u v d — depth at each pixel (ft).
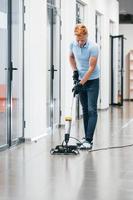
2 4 24.30
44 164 19.85
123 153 22.75
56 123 32.89
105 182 16.74
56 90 33.06
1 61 26.03
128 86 67.97
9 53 23.97
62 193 15.24
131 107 54.44
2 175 17.74
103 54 50.57
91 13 42.45
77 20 38.60
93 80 23.29
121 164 20.02
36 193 15.23
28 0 25.66
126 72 68.08
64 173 18.17
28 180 16.98
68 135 22.74
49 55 31.50
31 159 20.92
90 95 23.41
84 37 22.86
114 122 36.96
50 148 23.84
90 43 23.03
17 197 14.74
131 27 66.90
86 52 23.00
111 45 56.65
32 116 26.13
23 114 26.07
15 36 25.94
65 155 22.02
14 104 26.53
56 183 16.57
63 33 33.22
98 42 49.39
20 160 20.66
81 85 23.04
